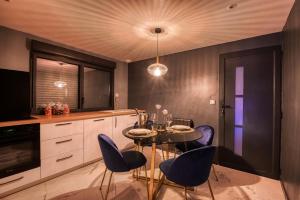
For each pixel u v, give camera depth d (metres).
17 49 2.66
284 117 2.34
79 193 2.17
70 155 2.74
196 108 3.47
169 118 2.80
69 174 2.69
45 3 1.87
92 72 3.93
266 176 2.66
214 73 3.23
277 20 2.22
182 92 3.67
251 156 2.82
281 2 1.82
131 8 1.95
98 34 2.73
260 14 2.07
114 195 2.13
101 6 1.92
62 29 2.56
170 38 2.88
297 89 1.72
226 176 2.66
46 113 2.87
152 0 1.79
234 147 2.99
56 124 2.56
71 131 2.76
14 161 2.17
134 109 4.45
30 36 2.79
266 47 2.67
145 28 2.48
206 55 3.32
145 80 4.34
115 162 1.85
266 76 2.69
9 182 2.09
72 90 3.54
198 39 2.92
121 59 4.39
